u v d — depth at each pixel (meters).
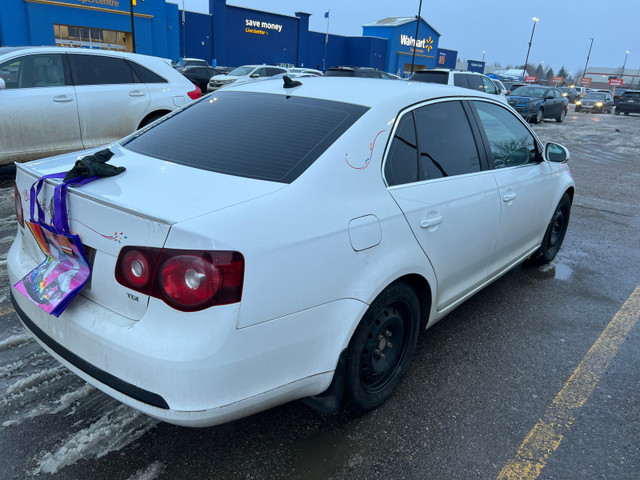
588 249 5.40
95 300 1.99
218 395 1.78
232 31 39.59
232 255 1.73
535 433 2.52
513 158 3.62
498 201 3.24
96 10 25.08
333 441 2.39
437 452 2.36
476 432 2.51
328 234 2.04
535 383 2.95
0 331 3.16
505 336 3.47
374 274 2.23
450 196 2.76
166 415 1.76
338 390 2.25
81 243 1.96
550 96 21.41
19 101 6.00
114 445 2.29
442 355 3.19
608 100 36.00
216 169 2.21
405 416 2.59
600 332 3.59
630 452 2.43
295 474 2.19
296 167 2.16
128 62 7.04
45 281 2.12
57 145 6.41
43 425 2.39
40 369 2.81
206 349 1.72
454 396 2.78
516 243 3.76
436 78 15.37
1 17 22.53
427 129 2.78
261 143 2.35
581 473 2.28
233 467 2.21
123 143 2.75
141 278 1.78
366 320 2.28
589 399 2.82
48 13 23.59
